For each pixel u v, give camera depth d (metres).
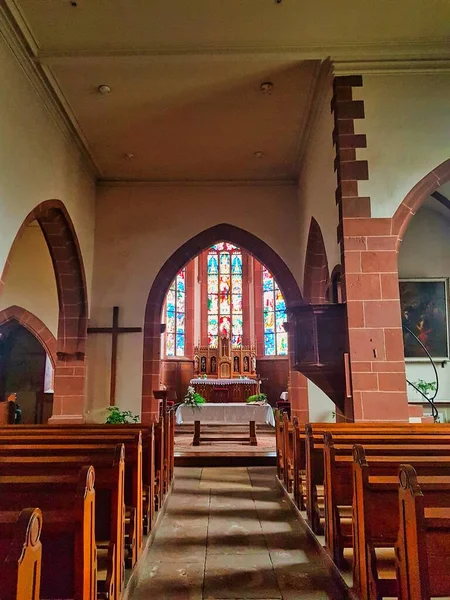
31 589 1.58
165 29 6.06
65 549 2.16
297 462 5.21
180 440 11.36
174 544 4.30
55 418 9.28
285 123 8.24
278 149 9.13
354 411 5.70
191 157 9.41
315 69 6.76
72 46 6.26
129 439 4.16
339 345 6.19
